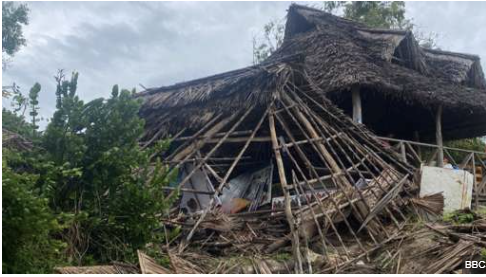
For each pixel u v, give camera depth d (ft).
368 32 47.78
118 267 18.20
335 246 23.97
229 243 23.59
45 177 18.52
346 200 25.80
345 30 47.29
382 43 44.21
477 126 52.24
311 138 30.04
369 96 42.98
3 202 15.37
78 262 19.04
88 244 20.01
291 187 25.26
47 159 19.35
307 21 50.37
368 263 21.71
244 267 20.49
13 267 16.07
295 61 31.89
